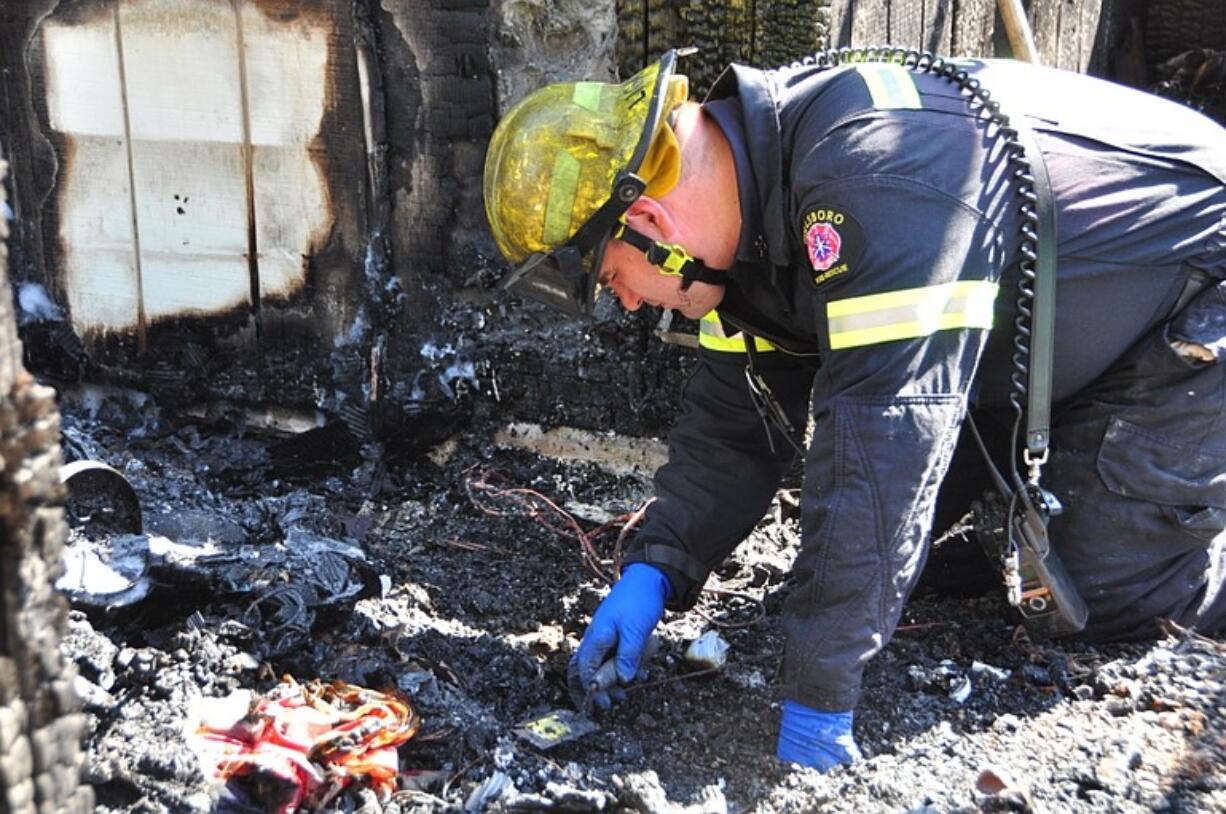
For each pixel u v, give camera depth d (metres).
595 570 2.85
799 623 2.02
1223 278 2.22
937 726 2.22
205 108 3.12
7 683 1.30
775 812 1.99
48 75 3.19
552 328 3.12
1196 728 2.13
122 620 2.21
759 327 2.26
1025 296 2.10
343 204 3.12
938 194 1.93
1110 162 2.16
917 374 1.91
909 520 1.94
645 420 3.09
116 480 2.50
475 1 2.94
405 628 2.50
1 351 1.29
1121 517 2.31
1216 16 4.59
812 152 1.97
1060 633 2.35
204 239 3.22
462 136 3.04
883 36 3.00
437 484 3.20
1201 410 2.23
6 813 1.30
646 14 2.82
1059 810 1.93
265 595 2.34
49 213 3.29
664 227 2.05
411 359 3.20
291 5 3.00
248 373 3.29
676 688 2.39
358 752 2.04
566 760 2.16
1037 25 3.84
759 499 2.51
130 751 1.89
